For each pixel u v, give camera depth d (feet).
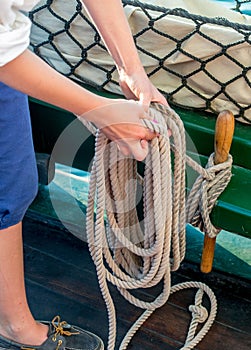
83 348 4.48
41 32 5.24
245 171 4.88
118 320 4.98
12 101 3.51
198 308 4.97
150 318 4.99
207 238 4.86
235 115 4.89
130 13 4.84
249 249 5.71
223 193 4.65
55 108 5.20
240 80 4.73
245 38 4.50
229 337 4.84
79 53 5.18
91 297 5.22
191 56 4.75
